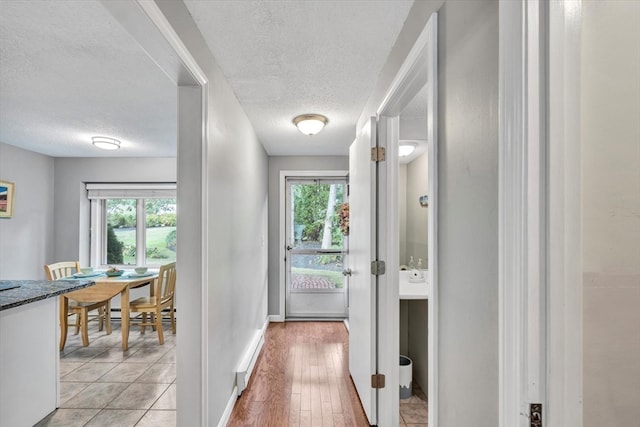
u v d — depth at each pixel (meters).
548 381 0.58
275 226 4.18
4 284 2.34
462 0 0.90
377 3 1.32
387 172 1.97
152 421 2.05
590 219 0.63
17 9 1.37
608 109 0.63
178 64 1.33
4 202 3.78
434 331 1.07
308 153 4.07
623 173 0.63
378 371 1.96
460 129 0.92
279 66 1.84
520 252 0.61
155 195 4.58
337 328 3.88
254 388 2.42
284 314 4.18
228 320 2.05
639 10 0.64
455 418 0.94
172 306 3.81
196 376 1.53
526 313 0.60
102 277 3.64
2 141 3.67
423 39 1.16
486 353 0.77
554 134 0.58
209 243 1.65
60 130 3.25
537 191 0.59
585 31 0.63
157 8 1.08
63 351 3.21
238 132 2.34
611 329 0.63
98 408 2.20
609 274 0.63
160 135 3.44
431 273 1.09
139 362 2.94
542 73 0.59
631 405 0.63
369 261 1.97
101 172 4.52
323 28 1.49
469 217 0.86
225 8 1.35
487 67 0.77
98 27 1.51
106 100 2.45
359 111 2.54
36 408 2.03
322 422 2.01
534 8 0.59
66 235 4.44
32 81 2.11
